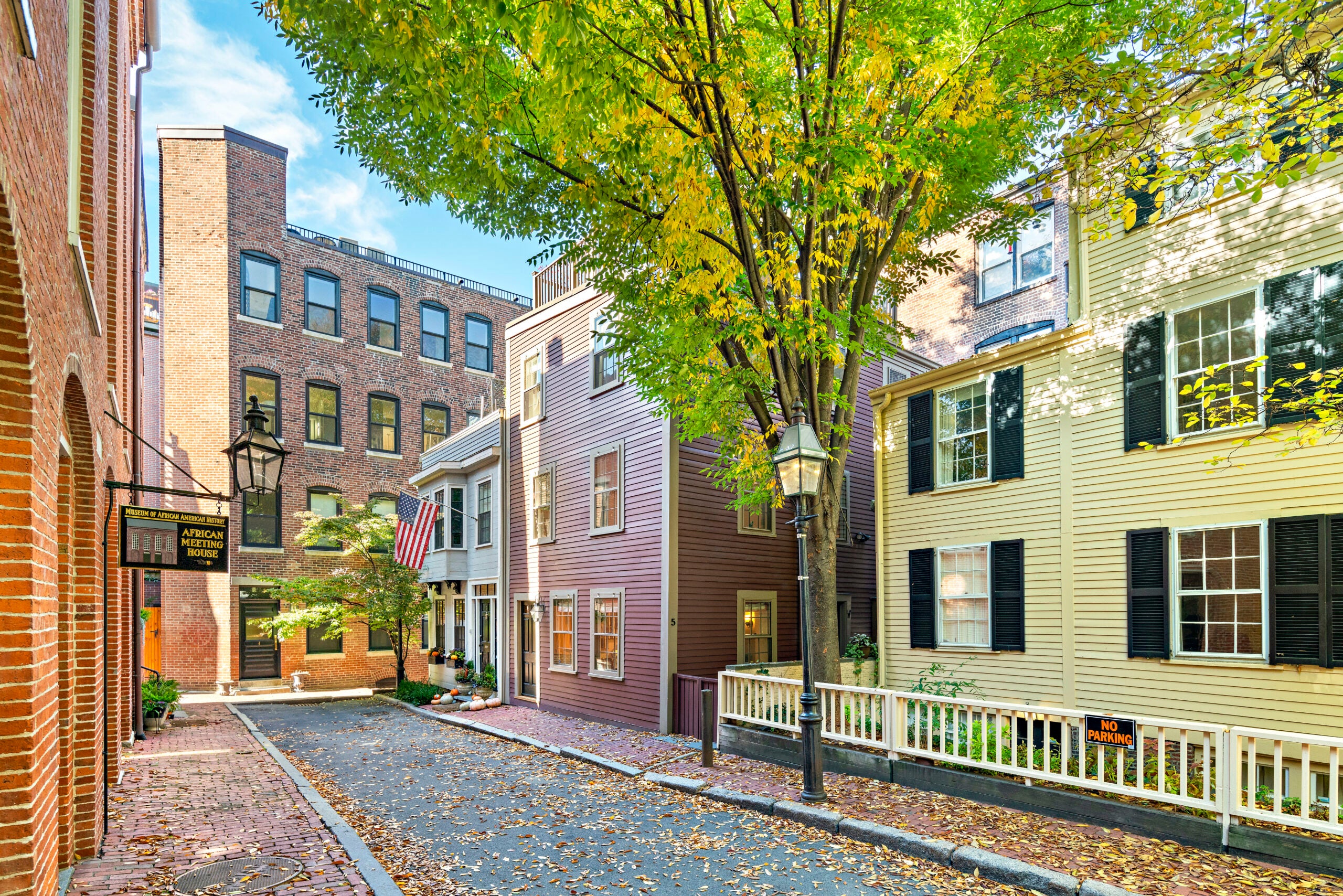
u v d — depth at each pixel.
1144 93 7.64
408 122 8.27
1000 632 11.48
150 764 11.00
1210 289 9.37
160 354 23.89
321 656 24.91
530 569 17.98
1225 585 8.97
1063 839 6.93
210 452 23.31
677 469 14.10
